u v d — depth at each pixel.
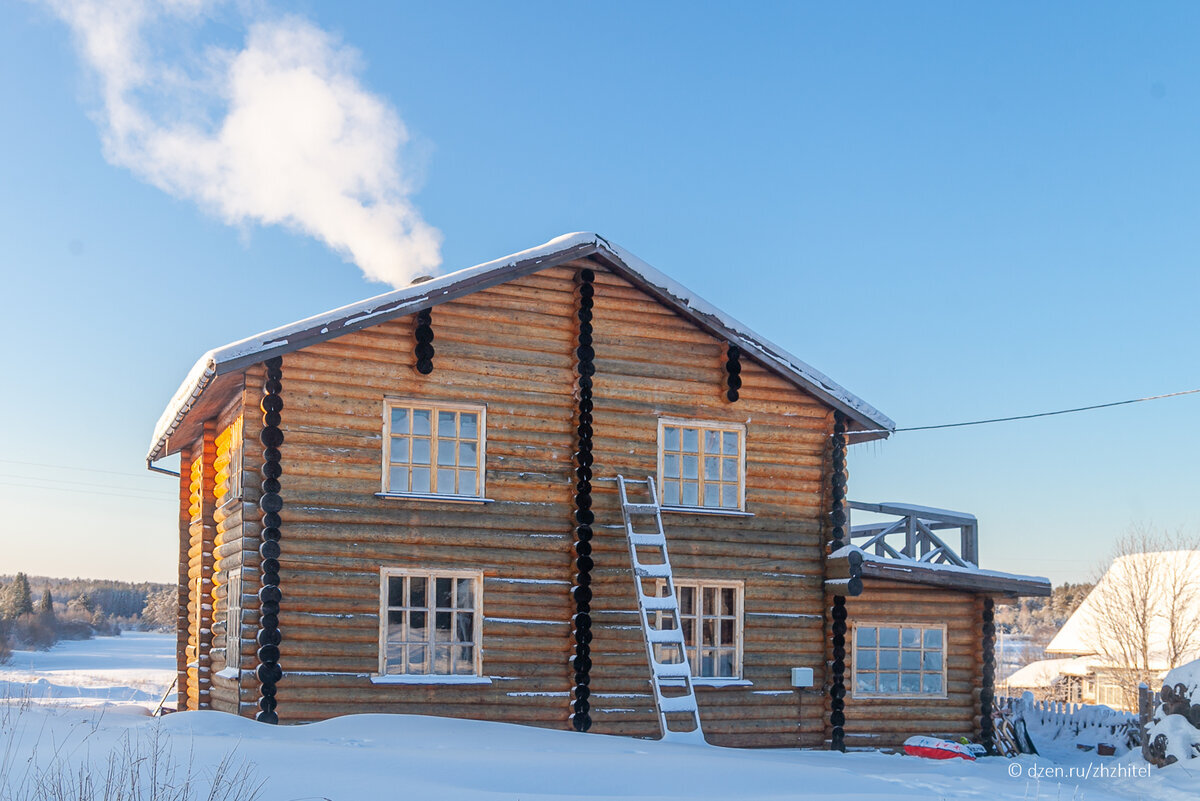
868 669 16.69
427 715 13.81
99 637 108.25
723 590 15.97
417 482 14.50
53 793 7.62
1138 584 32.31
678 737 13.73
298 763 9.33
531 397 15.15
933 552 18.12
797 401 16.77
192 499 19.09
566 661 14.77
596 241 15.39
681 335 16.17
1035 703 23.45
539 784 9.65
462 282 14.57
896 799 10.05
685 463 16.06
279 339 13.55
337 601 13.75
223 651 15.41
